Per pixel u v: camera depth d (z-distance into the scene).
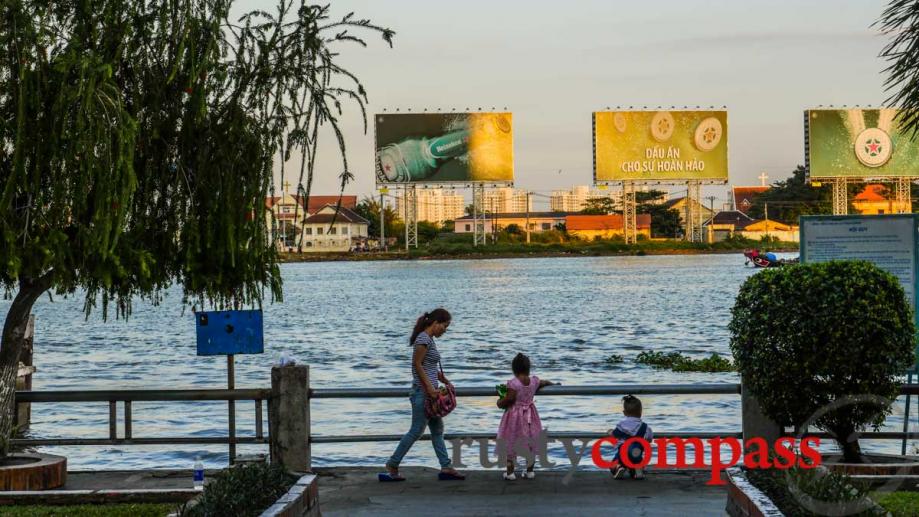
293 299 78.12
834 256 11.11
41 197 9.09
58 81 9.15
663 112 131.88
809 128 128.12
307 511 8.33
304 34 10.07
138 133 9.52
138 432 18.03
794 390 9.53
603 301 67.25
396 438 10.48
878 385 9.48
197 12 9.81
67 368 32.38
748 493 8.10
